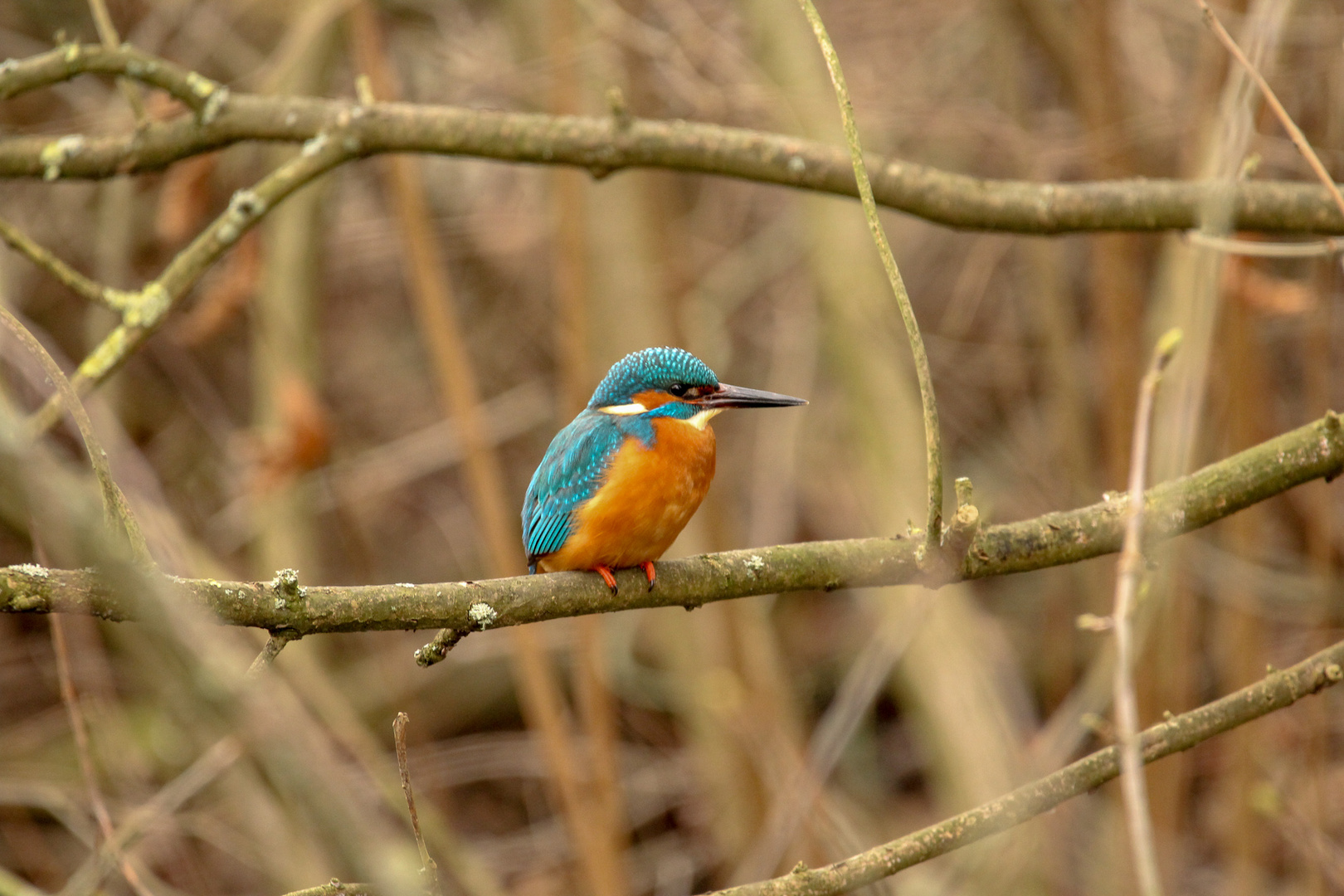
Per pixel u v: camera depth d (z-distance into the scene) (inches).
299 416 451.8
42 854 522.9
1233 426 464.1
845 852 458.6
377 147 325.1
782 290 662.5
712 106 497.0
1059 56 539.5
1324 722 475.5
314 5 504.1
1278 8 297.4
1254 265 406.3
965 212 314.8
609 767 480.1
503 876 581.0
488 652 606.2
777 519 614.9
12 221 562.6
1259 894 477.1
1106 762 228.5
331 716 458.9
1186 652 482.3
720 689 512.4
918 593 462.6
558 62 496.1
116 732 476.7
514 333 677.9
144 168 335.6
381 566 671.1
